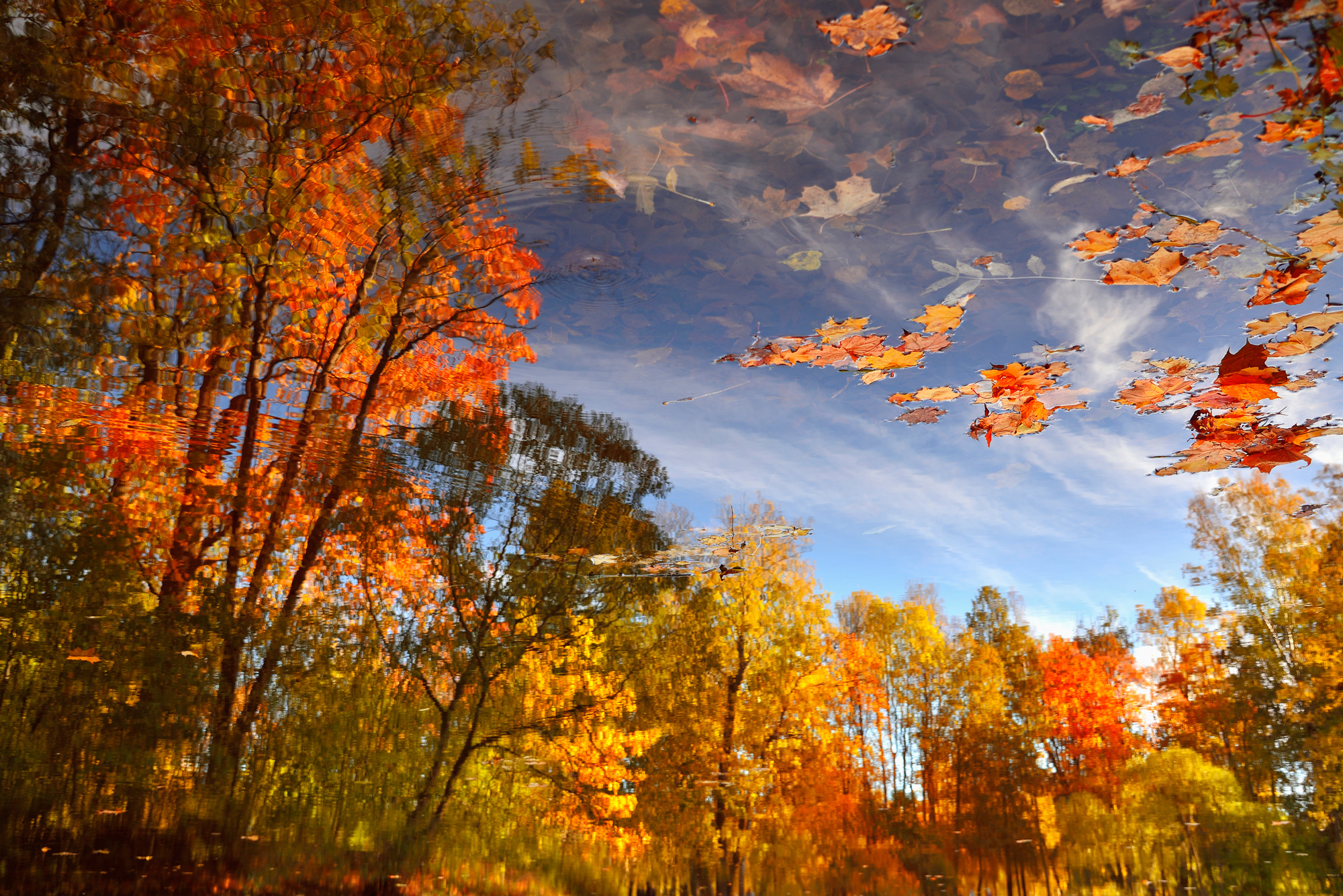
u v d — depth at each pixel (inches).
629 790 319.0
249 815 156.0
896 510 234.1
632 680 302.2
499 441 208.5
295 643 192.7
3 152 152.6
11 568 164.2
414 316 196.9
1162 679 690.8
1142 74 84.4
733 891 322.0
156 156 165.2
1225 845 414.3
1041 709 622.5
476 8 134.4
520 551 218.5
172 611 183.5
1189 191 99.8
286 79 160.4
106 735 156.4
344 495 201.9
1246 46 72.7
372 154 164.6
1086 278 123.2
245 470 190.2
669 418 218.4
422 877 156.3
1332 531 449.4
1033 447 217.9
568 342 178.5
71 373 164.1
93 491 177.5
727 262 140.1
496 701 221.9
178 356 177.2
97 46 148.4
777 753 364.8
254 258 173.9
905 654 590.2
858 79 102.5
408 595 213.0
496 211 155.3
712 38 103.4
